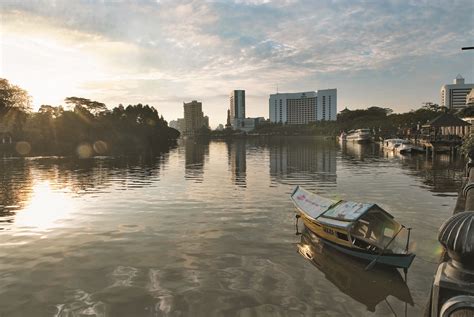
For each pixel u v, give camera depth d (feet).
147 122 453.58
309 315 33.19
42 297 36.50
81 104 448.65
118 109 447.83
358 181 111.14
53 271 42.93
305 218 56.24
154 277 41.04
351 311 33.96
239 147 366.22
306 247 50.52
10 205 80.12
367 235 47.62
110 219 66.80
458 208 44.09
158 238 55.11
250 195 88.84
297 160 193.57
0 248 51.21
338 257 46.39
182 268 43.60
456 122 197.98
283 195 88.58
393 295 36.94
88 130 363.76
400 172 131.54
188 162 189.06
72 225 63.16
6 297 36.55
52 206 78.74
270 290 37.86
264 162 185.06
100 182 114.93
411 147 217.97
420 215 66.74
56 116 394.73
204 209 73.77
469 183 48.60
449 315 9.59
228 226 61.16
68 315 33.09
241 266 44.11
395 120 413.18
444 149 200.75
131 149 320.70
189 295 36.70
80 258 47.14
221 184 108.06
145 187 103.55
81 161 196.13
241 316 32.83
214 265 44.47
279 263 44.96
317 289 38.11
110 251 49.67
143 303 35.09
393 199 82.17
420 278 40.52
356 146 334.85
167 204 79.05
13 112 336.90
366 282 39.68
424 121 359.25
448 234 10.21
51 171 148.05
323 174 130.21
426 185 101.19
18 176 132.26
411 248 49.03
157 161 195.93
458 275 10.00
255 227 60.44
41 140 345.51
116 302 35.32
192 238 54.95
